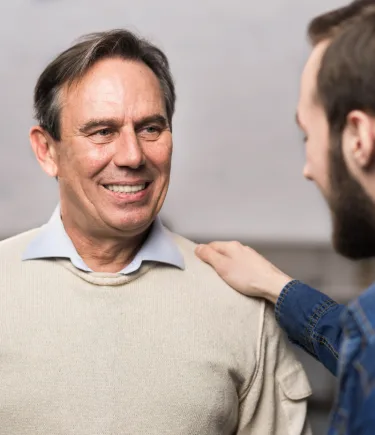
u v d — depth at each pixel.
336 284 3.12
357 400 0.82
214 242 1.48
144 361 1.33
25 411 1.29
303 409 1.47
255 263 1.42
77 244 1.40
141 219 1.33
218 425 1.36
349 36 0.87
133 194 1.32
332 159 0.91
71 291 1.35
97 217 1.34
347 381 0.84
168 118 1.41
